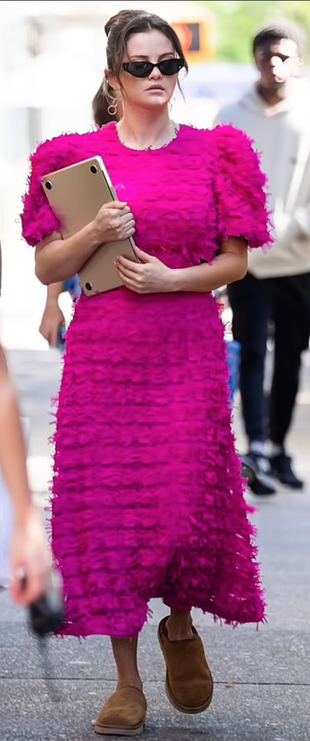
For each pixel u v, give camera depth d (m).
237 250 6.81
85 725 6.86
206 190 6.67
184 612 6.92
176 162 6.68
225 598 6.78
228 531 6.73
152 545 6.57
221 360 6.73
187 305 6.67
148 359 6.62
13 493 3.94
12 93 36.38
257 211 6.75
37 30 36.00
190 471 6.55
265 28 12.48
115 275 6.63
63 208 6.77
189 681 6.90
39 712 7.05
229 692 7.41
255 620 6.79
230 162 6.71
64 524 6.65
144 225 6.62
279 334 13.23
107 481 6.59
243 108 12.66
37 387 20.28
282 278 12.78
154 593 6.73
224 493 6.71
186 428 6.59
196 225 6.63
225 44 52.69
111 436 6.61
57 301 8.82
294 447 15.99
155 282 6.54
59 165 6.81
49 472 13.81
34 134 38.66
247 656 8.10
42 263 6.81
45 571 3.84
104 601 6.57
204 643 8.39
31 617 4.91
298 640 8.44
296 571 10.22
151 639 8.48
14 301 35.53
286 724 6.91
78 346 6.68
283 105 12.54
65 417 6.68
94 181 6.62
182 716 7.04
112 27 6.73
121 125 6.80
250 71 34.09
